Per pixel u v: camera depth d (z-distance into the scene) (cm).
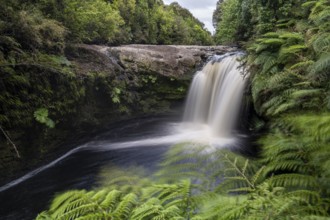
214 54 1182
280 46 589
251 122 677
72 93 730
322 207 169
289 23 723
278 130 366
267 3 816
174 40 2002
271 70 558
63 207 181
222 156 219
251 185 185
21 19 598
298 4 747
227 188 189
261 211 149
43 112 633
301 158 238
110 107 901
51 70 657
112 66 914
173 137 796
